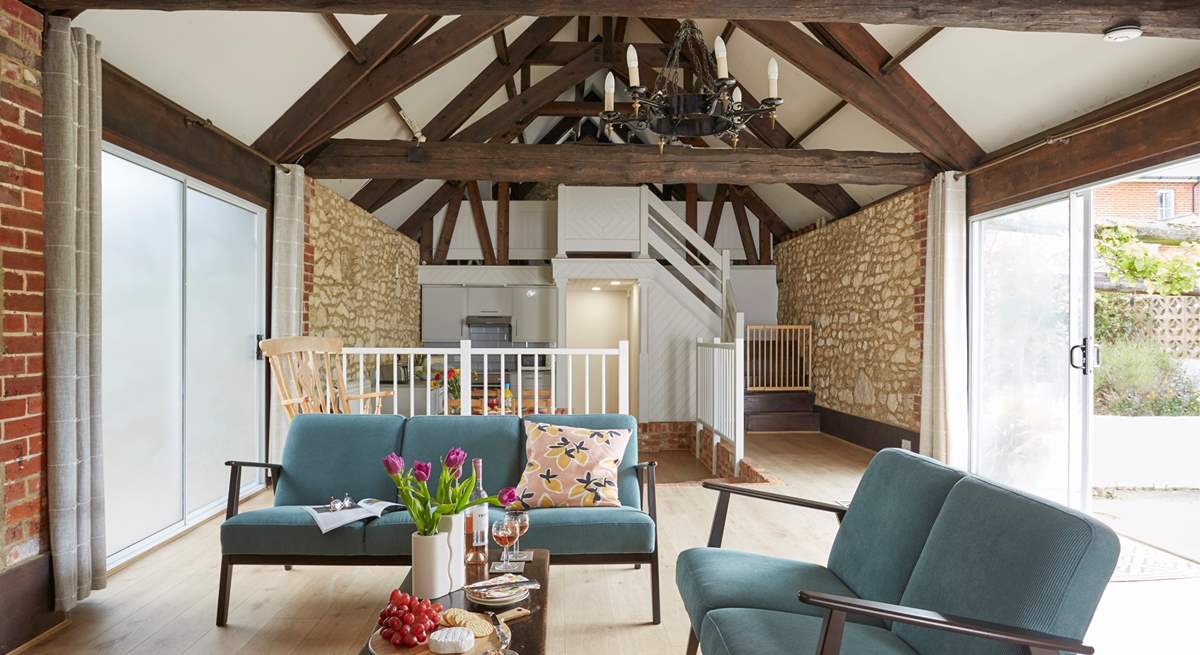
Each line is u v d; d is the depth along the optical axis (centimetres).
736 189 1017
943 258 554
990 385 533
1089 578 146
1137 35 303
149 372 378
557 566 354
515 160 588
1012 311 505
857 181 595
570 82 764
